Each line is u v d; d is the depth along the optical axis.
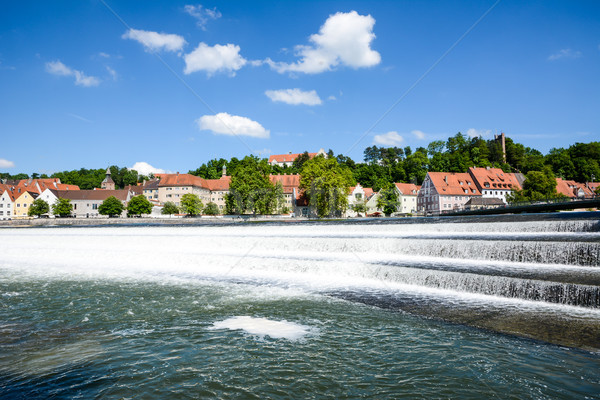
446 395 11.00
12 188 143.62
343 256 28.78
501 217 43.31
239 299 21.12
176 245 38.62
